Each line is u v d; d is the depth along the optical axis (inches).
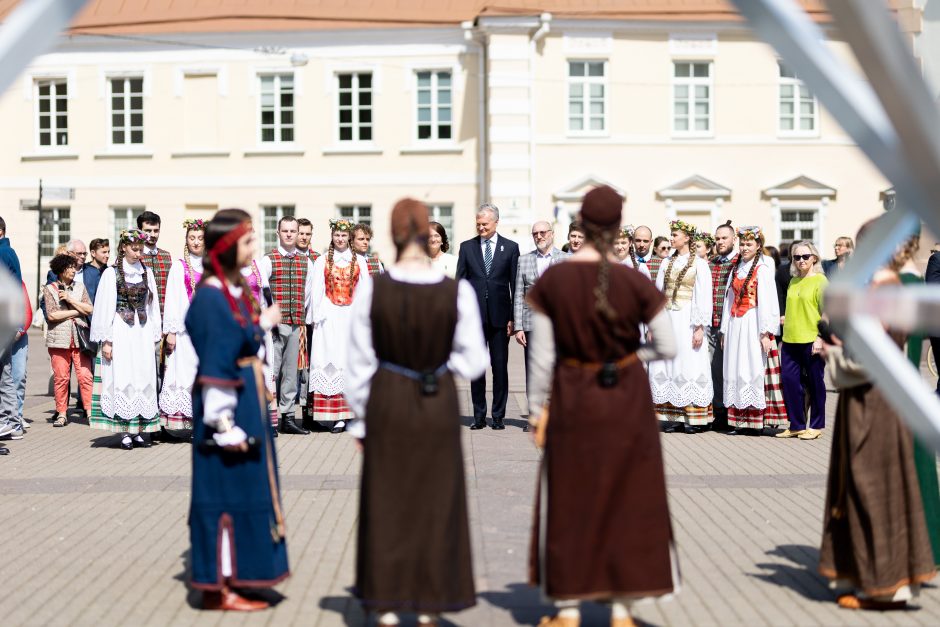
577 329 214.2
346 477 404.5
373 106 1316.4
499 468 418.6
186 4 1364.4
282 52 1326.3
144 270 485.4
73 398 703.1
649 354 220.1
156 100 1354.6
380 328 210.2
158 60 1349.7
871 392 238.5
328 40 1318.9
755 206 1289.4
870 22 96.5
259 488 238.5
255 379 240.7
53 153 1379.2
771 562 282.2
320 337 535.8
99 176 1369.3
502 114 1266.0
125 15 1360.7
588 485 211.5
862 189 1290.6
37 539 309.0
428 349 209.9
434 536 206.4
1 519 335.0
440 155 1310.3
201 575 237.3
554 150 1275.8
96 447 490.3
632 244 577.0
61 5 115.7
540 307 219.0
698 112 1288.1
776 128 1285.7
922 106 98.8
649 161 1282.0
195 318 235.9
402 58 1309.1
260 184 1338.6
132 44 1354.6
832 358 241.6
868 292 115.6
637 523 211.0
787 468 426.0
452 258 1294.3
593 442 211.9
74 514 342.3
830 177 1291.8
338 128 1326.3
